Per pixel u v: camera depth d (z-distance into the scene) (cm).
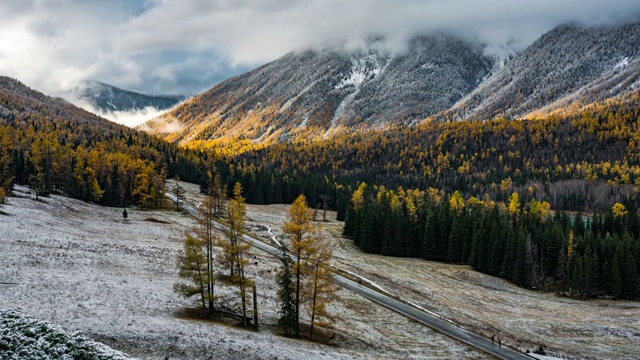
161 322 3566
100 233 7869
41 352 2272
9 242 5412
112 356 2419
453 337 5291
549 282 9356
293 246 4306
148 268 5769
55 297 3728
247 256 7669
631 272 8506
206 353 3061
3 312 2681
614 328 6238
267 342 3666
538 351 5056
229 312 4541
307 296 4500
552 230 9944
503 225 10481
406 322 5653
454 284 8444
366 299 6347
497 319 6419
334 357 3703
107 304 3841
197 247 4262
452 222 10831
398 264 9631
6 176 10175
